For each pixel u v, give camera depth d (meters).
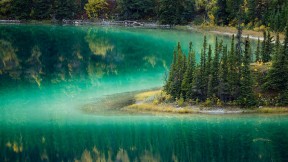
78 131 64.81
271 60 83.50
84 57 136.25
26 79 105.81
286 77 73.94
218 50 82.94
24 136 63.00
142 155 54.88
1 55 137.75
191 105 74.50
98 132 64.06
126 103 80.50
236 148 56.09
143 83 98.75
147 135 62.22
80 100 84.56
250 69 77.50
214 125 65.81
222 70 74.38
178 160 53.28
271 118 68.56
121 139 60.97
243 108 72.50
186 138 60.62
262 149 55.22
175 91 77.19
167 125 66.31
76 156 54.84
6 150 57.25
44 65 124.12
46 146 58.50
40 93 91.56
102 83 100.12
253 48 131.88
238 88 73.25
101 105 80.06
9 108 79.69
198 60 118.25
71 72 114.56
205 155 54.19
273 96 74.12
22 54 140.25
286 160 51.38
